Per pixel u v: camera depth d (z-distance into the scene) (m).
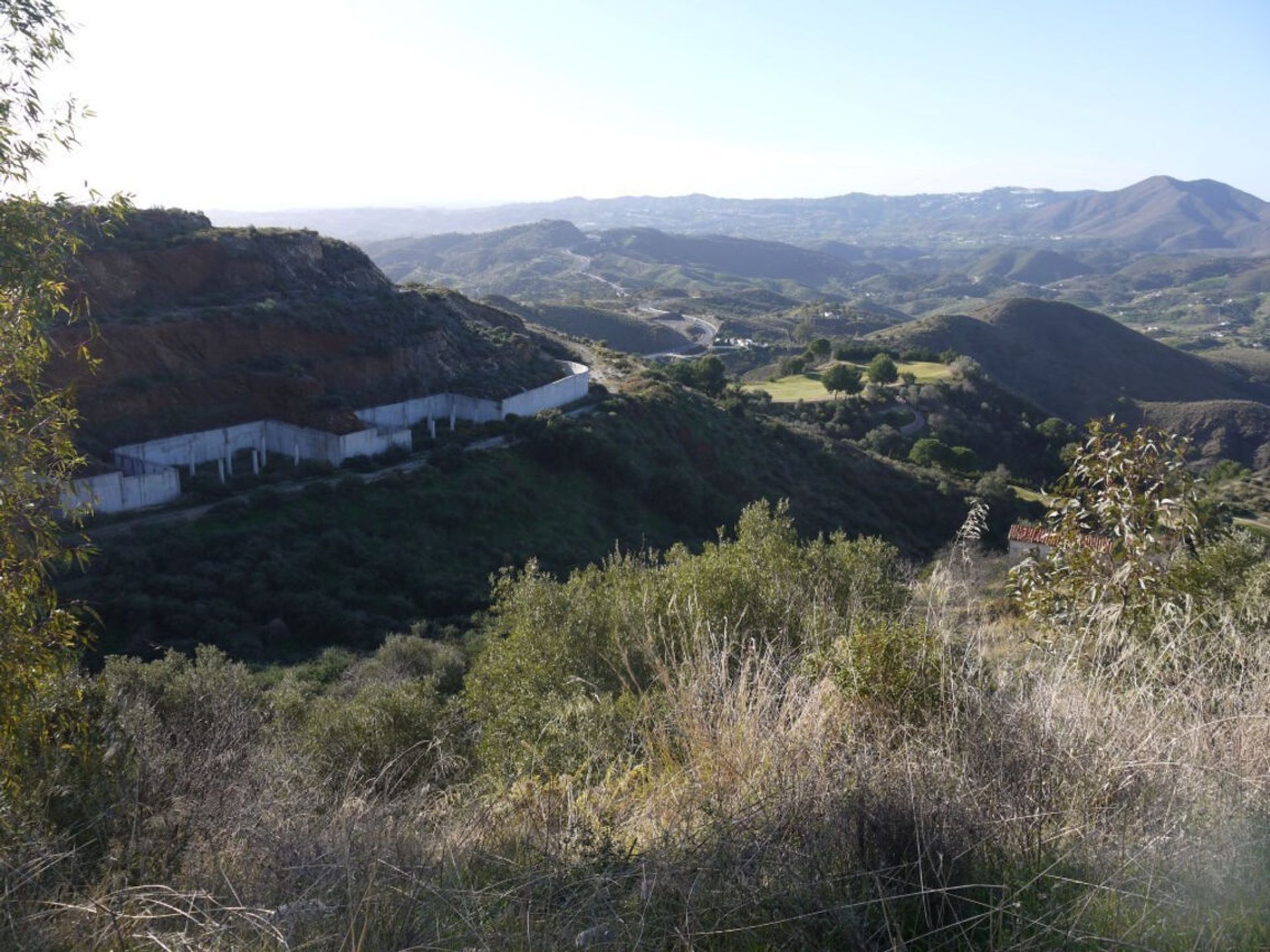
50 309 5.00
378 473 33.09
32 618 4.54
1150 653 4.02
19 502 4.61
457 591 26.31
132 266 35.59
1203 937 2.12
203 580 23.52
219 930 2.28
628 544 33.06
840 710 3.49
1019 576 6.08
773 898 2.26
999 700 3.26
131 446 30.08
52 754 3.78
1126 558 5.52
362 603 24.53
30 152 4.79
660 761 3.52
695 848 2.51
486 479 33.03
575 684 6.97
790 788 2.74
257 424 34.34
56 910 2.51
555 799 3.31
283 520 27.97
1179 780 2.83
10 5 4.60
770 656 4.03
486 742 6.56
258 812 3.21
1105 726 3.22
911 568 7.35
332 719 7.93
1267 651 3.97
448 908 2.31
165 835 3.15
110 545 24.42
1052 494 6.29
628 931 2.18
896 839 2.45
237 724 5.27
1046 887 2.32
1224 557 5.76
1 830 3.03
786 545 9.09
